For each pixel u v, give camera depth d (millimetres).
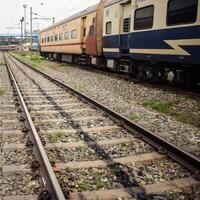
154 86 13133
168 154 5156
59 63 32188
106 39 17703
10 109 8492
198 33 9719
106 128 6691
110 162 4898
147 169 4695
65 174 4477
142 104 9719
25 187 4043
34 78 16859
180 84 12703
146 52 12945
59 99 10234
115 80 15484
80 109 8641
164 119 7883
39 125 7016
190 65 10758
